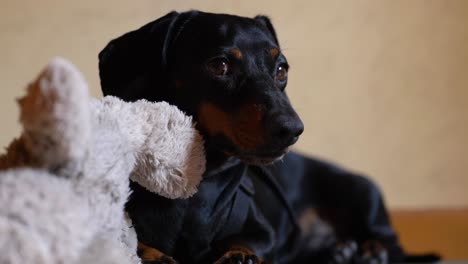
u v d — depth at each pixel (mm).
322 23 3385
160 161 1132
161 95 1561
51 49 2979
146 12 3047
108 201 967
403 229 3439
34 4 2955
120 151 1007
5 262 765
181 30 1560
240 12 3203
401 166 3566
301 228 2357
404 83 3539
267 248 1510
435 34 3574
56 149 864
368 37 3467
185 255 1444
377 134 3516
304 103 3385
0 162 927
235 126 1387
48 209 828
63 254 826
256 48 1527
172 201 1383
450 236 3443
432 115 3594
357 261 2305
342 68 3432
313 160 2463
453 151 3633
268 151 1348
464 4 3609
